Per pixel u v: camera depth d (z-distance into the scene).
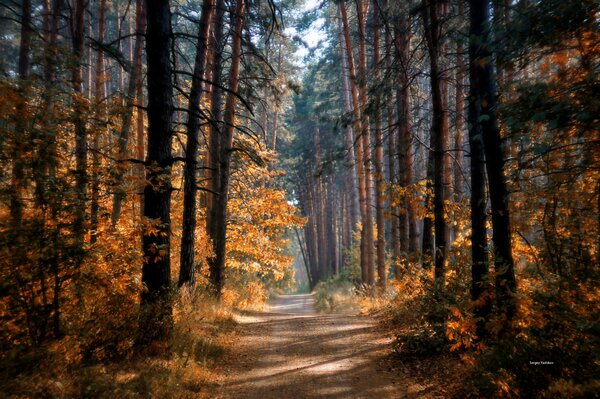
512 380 4.69
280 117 35.94
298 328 10.95
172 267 13.60
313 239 42.06
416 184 11.98
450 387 5.64
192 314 9.21
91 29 23.73
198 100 11.02
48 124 5.41
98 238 6.15
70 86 6.03
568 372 4.50
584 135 4.58
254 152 13.98
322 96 26.61
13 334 4.87
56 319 5.18
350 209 37.72
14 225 4.74
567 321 4.54
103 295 5.95
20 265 4.79
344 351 8.20
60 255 5.01
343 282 28.86
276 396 5.78
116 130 6.90
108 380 4.91
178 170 15.99
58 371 4.76
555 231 5.84
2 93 4.96
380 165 15.68
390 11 12.58
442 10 11.95
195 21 8.84
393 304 12.08
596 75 4.14
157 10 7.55
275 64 27.61
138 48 13.57
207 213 15.50
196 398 5.51
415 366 6.79
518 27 4.57
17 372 4.41
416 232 14.33
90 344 5.77
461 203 11.64
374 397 5.62
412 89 14.20
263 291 21.05
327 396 5.71
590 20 4.21
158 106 7.54
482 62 5.18
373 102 11.79
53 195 5.05
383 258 16.41
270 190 17.25
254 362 7.62
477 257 7.16
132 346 6.45
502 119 4.85
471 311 6.73
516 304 5.18
